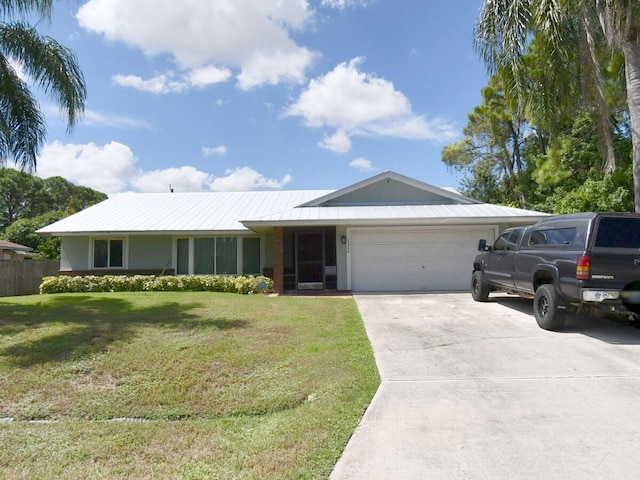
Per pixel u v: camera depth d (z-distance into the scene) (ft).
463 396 15.72
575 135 69.26
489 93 89.97
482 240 36.88
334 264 51.16
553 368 18.63
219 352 21.27
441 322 29.01
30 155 39.42
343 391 16.34
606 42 35.40
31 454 12.41
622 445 11.87
